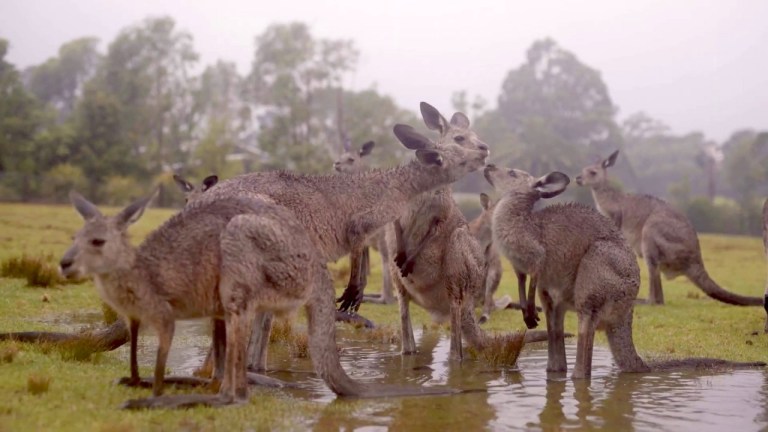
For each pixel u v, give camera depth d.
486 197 14.55
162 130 66.50
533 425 7.02
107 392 7.01
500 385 8.77
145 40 67.00
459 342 10.26
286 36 66.44
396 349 11.11
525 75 104.69
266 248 6.91
